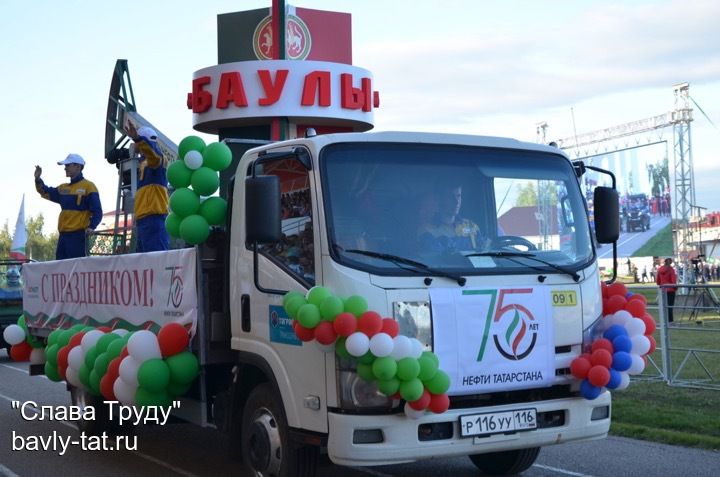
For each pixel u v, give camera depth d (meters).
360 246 5.87
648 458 8.20
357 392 5.66
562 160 6.89
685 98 36.78
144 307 8.01
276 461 6.38
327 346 5.62
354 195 5.98
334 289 5.74
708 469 7.71
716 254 49.34
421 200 6.17
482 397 6.04
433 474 7.75
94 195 11.70
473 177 6.41
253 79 17.47
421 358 5.57
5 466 8.44
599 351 6.25
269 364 6.35
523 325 6.12
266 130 18.08
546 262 6.42
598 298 6.60
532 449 7.45
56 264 10.21
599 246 6.94
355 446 5.60
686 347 12.41
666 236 37.38
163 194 9.92
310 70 17.39
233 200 6.91
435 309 5.83
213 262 7.16
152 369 7.04
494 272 6.14
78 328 9.27
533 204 6.58
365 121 18.05
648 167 37.94
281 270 6.23
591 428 6.34
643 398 11.27
